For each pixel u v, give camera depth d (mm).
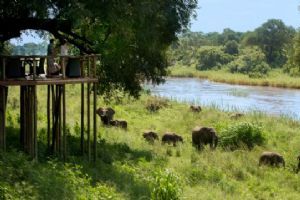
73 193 12297
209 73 88562
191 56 118125
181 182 15344
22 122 16531
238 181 17078
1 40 17672
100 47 19219
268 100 46938
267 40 116438
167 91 54438
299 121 29578
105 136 21453
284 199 15336
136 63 20797
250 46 121000
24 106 16438
